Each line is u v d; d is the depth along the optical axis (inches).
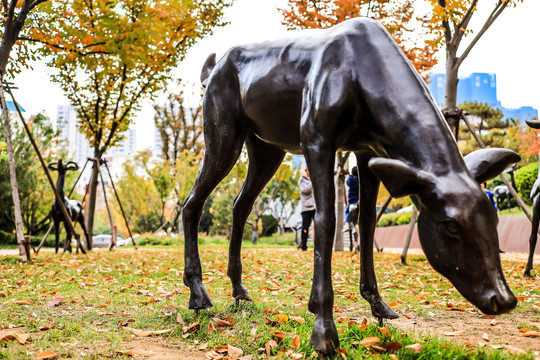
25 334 118.8
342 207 552.7
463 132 1237.7
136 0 419.2
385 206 333.7
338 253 474.3
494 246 85.7
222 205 1300.4
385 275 262.7
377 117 101.6
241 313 141.7
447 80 368.8
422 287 218.4
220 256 403.5
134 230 1461.6
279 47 126.0
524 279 248.1
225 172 143.6
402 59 105.3
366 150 116.3
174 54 511.8
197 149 1246.3
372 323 129.3
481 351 100.7
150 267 303.4
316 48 115.4
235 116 139.1
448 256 87.5
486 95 7455.7
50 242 832.3
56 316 146.3
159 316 144.9
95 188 542.0
